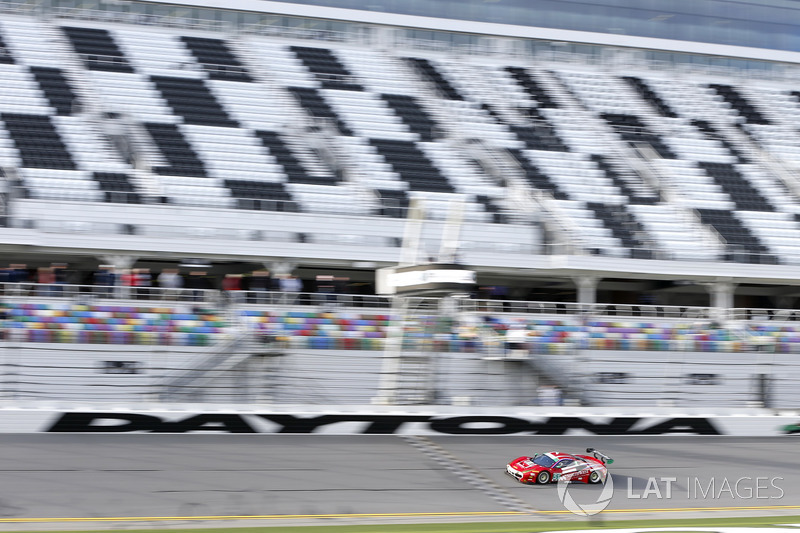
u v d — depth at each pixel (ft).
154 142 206.90
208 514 114.93
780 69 295.48
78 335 165.99
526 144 237.86
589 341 190.70
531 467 138.31
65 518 110.32
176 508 116.37
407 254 182.70
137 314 169.78
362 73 252.42
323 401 173.06
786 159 255.29
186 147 207.72
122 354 166.50
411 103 244.22
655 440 170.40
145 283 181.68
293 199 199.93
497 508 125.80
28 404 149.48
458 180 217.97
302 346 173.99
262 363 171.22
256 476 131.75
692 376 193.88
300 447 148.46
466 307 184.96
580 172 231.30
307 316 177.27
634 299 228.22
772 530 120.57
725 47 291.58
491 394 178.60
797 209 235.81
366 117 233.76
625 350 192.75
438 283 162.71
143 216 185.26
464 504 126.52
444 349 176.14
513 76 267.39
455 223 170.91
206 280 199.31
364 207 201.77
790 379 199.82
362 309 181.06
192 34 251.39
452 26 270.26
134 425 150.41
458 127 238.07
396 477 136.46
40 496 117.29
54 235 177.37
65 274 182.39
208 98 226.99
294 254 190.49
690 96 277.03
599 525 120.06
